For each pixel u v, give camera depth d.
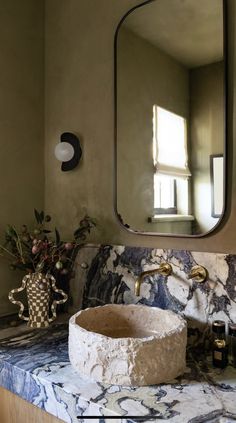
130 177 1.40
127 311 1.25
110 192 1.46
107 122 1.47
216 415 0.79
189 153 1.23
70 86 1.61
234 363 1.04
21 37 1.61
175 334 0.97
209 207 1.18
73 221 1.59
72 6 1.61
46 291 1.39
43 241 1.42
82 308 1.49
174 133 1.28
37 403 0.96
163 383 0.93
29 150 1.64
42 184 1.71
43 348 1.16
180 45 1.27
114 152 1.45
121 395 0.87
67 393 0.88
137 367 0.91
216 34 1.18
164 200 1.29
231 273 1.10
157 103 1.32
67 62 1.62
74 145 1.57
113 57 1.46
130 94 1.40
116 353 0.92
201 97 1.21
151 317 1.21
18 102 1.60
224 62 1.16
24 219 1.62
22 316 1.41
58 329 1.35
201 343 1.15
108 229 1.46
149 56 1.35
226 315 1.11
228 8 1.16
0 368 1.08
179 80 1.26
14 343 1.21
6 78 1.55
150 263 1.29
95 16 1.52
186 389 0.91
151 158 1.33
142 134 1.36
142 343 0.91
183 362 1.00
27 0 1.64
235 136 1.14
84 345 0.96
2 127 1.53
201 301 1.16
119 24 1.43
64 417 0.89
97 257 1.46
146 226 1.34
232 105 1.15
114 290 1.39
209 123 1.19
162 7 1.32
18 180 1.60
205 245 1.19
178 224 1.25
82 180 1.56
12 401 1.05
